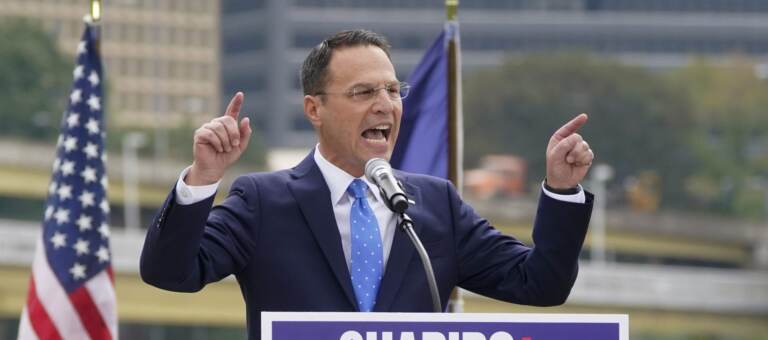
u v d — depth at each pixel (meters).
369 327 11.67
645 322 150.75
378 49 14.12
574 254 14.17
